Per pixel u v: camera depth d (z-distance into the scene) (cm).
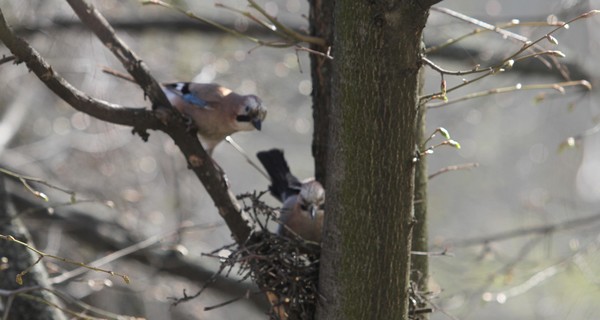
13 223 812
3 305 789
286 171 844
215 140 837
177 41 1496
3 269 758
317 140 721
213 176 650
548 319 1468
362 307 577
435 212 2034
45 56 1354
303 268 624
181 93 812
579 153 1384
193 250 1533
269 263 627
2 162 1257
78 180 1455
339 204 571
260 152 849
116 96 1386
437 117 1847
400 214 570
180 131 636
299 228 757
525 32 1240
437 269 1338
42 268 816
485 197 2025
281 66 1449
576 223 1153
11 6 1301
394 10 530
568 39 1425
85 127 1395
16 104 1316
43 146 1450
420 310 645
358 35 543
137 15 1454
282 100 1576
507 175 1975
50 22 1331
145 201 1485
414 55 544
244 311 1680
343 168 565
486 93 688
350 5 544
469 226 2022
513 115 1888
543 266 1250
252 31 1435
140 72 627
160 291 1309
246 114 805
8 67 1365
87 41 1358
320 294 591
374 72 545
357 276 574
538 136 1845
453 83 1836
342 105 558
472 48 1402
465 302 1172
